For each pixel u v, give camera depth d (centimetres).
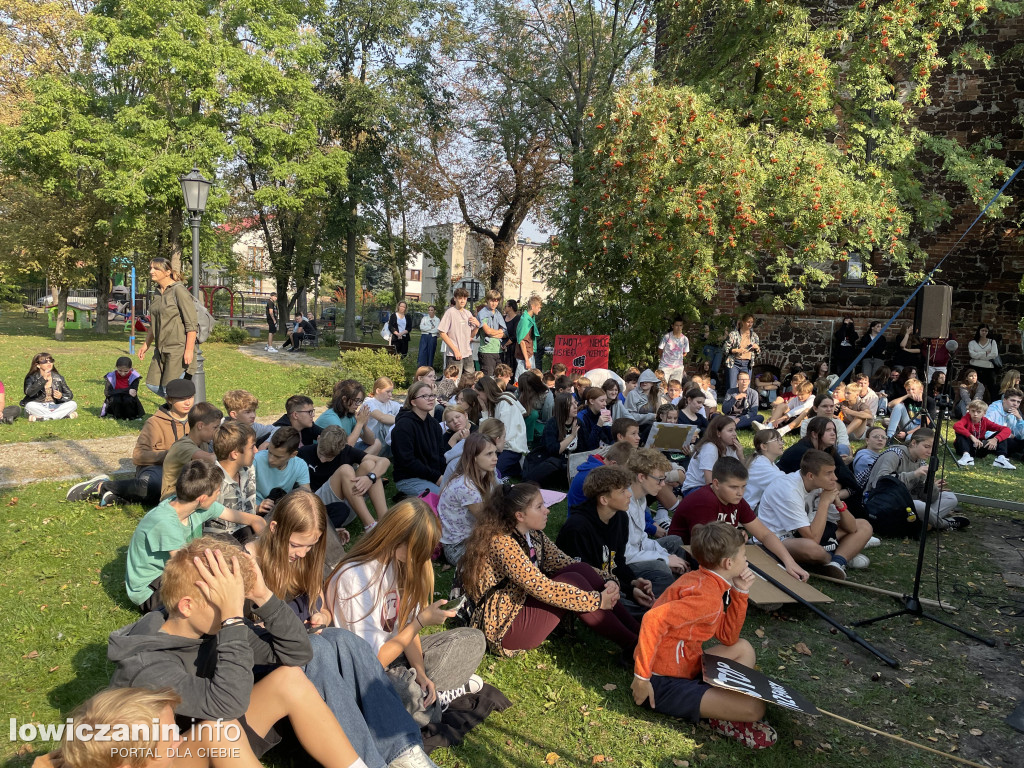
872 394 1179
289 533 366
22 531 623
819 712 409
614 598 443
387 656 358
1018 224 1557
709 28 1543
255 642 308
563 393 838
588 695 428
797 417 1173
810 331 1762
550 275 1764
